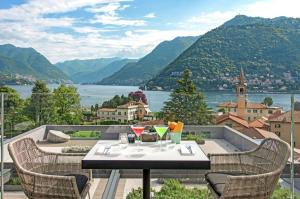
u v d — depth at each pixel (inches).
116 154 89.0
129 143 104.8
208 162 82.7
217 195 93.4
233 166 112.9
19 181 100.0
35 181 89.0
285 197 103.0
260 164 109.0
